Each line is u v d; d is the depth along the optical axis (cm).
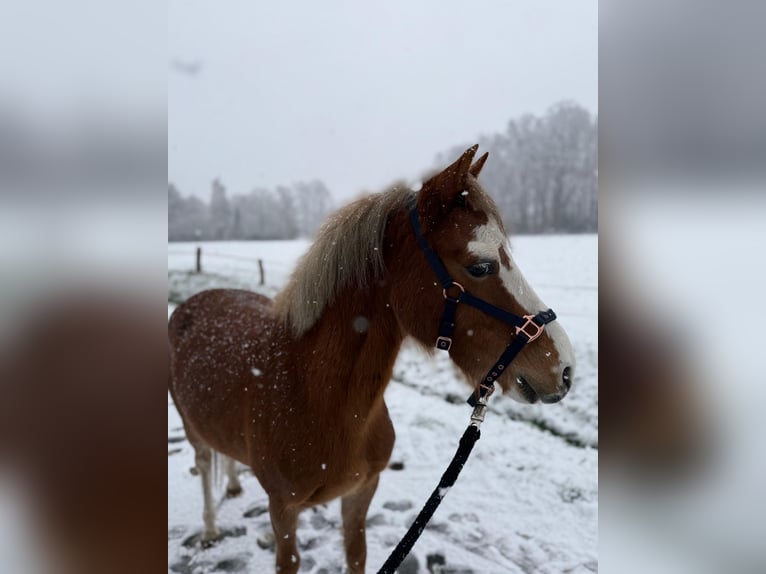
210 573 273
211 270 1305
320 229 207
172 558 284
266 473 207
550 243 1877
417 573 271
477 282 169
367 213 192
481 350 172
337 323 195
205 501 297
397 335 194
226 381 234
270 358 214
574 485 350
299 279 205
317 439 197
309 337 202
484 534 303
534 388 171
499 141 3953
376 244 188
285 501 206
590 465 374
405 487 357
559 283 1016
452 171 171
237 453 238
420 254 178
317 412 196
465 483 360
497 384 184
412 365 609
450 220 174
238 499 340
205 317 291
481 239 168
